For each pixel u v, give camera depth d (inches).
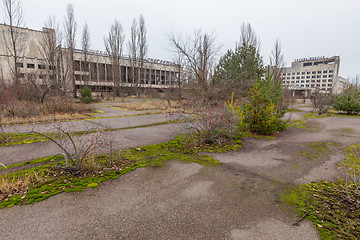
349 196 117.9
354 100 577.0
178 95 804.6
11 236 86.4
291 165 178.7
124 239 86.2
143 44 1556.3
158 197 121.6
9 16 762.2
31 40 1406.3
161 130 320.5
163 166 170.6
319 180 147.6
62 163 168.7
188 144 236.4
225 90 641.0
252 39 964.6
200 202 116.6
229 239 87.0
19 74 708.7
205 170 164.2
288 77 3860.7
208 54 732.7
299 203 115.1
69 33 989.2
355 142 262.2
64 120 398.6
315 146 242.7
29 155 191.0
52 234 88.4
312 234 89.7
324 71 3351.4
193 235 89.3
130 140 255.8
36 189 126.9
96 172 153.8
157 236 88.4
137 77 1603.1
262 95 301.9
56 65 765.9
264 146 241.3
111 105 799.1
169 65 2453.2
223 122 251.8
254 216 103.3
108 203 113.8
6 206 108.0
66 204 111.6
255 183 141.9
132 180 143.4
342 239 86.0
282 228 93.9
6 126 328.5
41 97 526.6
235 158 195.6
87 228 92.8
